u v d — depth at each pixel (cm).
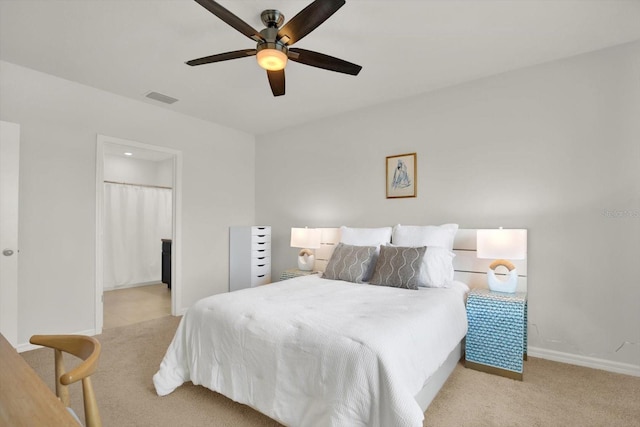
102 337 326
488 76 312
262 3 206
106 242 568
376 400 146
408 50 263
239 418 191
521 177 295
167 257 580
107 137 348
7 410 71
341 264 319
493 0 204
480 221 314
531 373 251
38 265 303
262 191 501
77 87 328
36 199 302
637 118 249
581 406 204
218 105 388
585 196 267
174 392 220
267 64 211
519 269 285
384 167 378
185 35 244
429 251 291
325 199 429
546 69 285
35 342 111
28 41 253
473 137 320
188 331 224
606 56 261
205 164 443
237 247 459
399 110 368
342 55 271
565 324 273
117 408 200
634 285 248
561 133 278
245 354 190
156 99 370
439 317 210
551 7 210
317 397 159
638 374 244
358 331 167
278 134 483
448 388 227
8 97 288
